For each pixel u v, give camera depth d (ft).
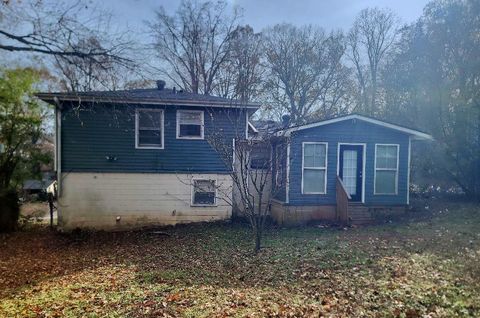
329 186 41.86
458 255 25.12
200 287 20.24
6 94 48.21
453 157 50.47
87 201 41.09
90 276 24.27
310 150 41.50
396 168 43.34
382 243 29.84
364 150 42.57
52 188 54.08
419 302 16.98
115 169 41.57
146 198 42.24
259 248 28.66
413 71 58.49
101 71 28.68
